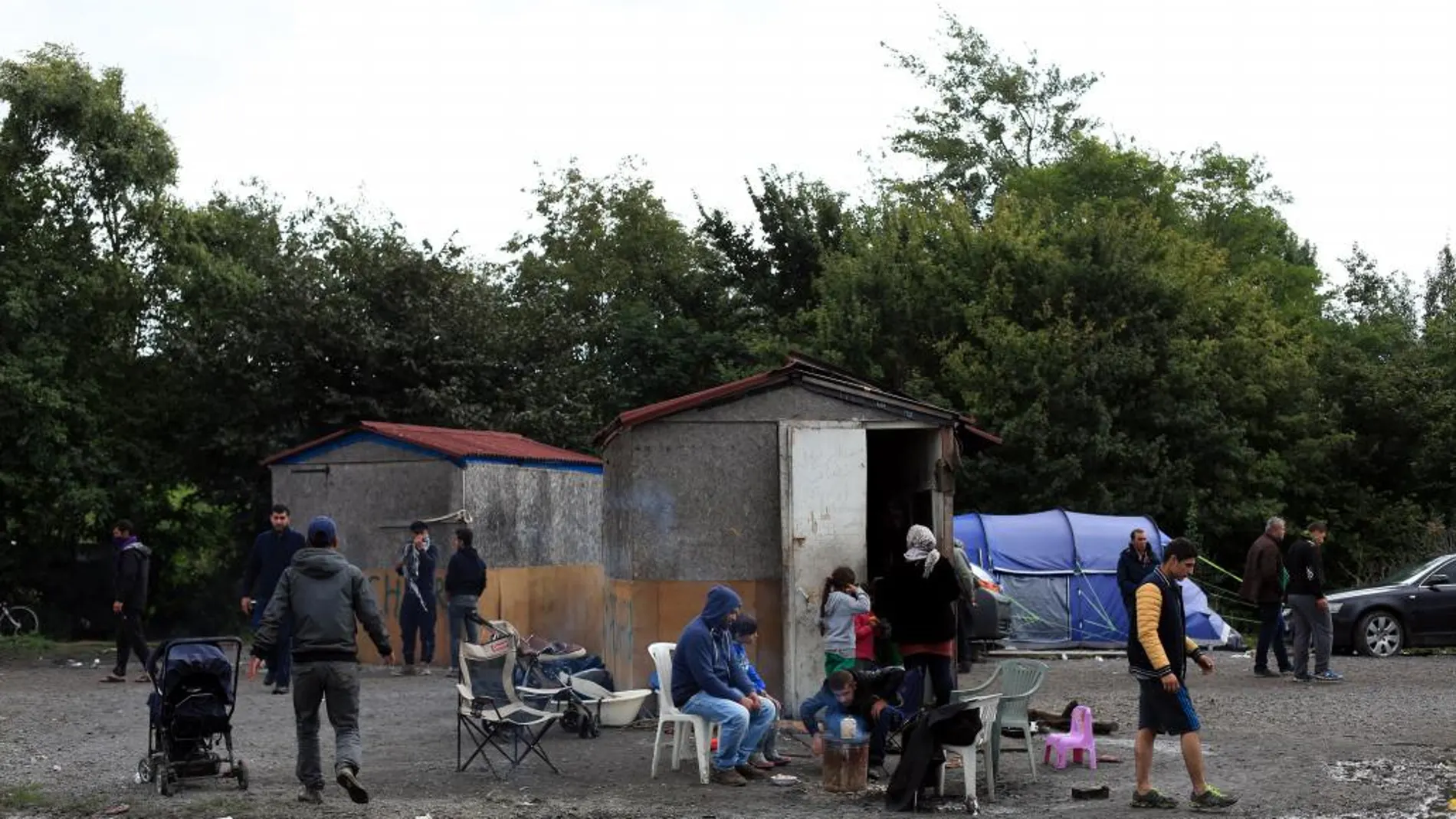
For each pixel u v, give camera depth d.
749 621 11.50
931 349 34.28
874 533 16.86
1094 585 23.61
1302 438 34.25
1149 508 30.58
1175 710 9.72
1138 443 31.16
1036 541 23.80
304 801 10.03
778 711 11.64
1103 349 31.44
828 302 35.66
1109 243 33.00
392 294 32.75
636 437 14.08
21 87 28.47
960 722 9.83
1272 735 13.12
